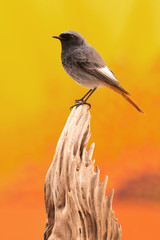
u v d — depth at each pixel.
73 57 9.17
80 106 8.30
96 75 9.13
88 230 7.43
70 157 7.51
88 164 7.80
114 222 7.82
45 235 8.02
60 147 7.75
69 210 7.34
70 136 7.75
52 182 7.80
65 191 7.50
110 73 9.30
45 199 8.00
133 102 9.32
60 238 7.48
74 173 7.39
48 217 7.98
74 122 7.95
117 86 9.15
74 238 7.26
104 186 7.61
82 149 7.94
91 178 7.66
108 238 7.57
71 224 7.32
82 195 7.41
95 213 7.42
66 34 9.23
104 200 7.64
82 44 9.35
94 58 9.20
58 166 7.67
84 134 8.06
